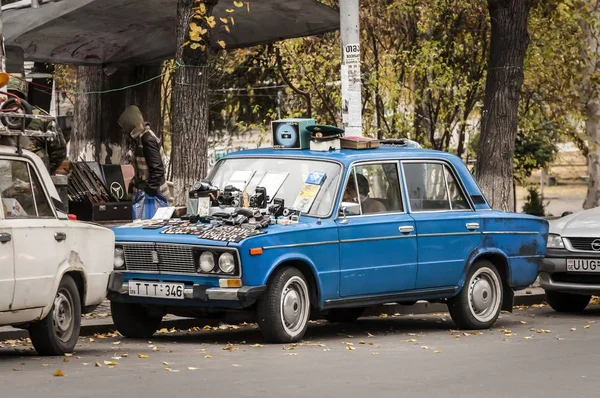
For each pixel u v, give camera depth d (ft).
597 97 118.42
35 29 65.05
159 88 84.38
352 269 46.37
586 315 60.85
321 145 48.67
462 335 49.90
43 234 38.70
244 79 122.31
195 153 59.16
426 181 50.75
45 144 49.65
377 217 47.80
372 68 96.22
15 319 37.68
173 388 31.99
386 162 49.21
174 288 43.70
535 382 34.71
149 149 61.41
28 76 77.66
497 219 52.85
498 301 53.16
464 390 32.83
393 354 41.42
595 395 32.40
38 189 39.70
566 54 100.27
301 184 47.16
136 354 40.83
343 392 31.89
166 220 47.06
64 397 30.09
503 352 42.50
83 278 41.29
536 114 111.14
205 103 59.21
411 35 95.81
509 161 73.56
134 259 44.78
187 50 58.54
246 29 74.54
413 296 49.39
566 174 256.32
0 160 38.17
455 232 50.70
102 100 84.28
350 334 50.16
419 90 96.17
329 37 99.71
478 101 102.01
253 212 45.19
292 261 44.47
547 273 60.75
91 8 63.31
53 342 39.86
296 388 32.45
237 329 52.85
